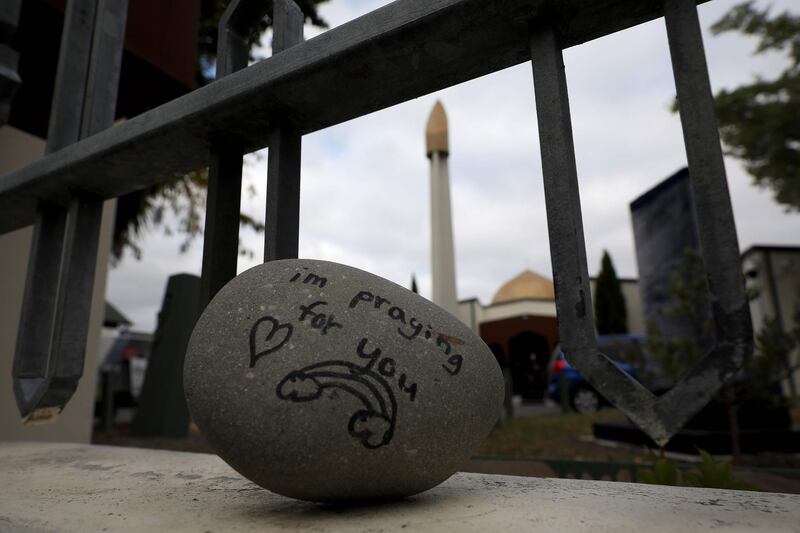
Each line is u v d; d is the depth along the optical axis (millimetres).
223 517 1114
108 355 15273
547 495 1256
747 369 4664
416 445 1106
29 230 4539
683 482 2105
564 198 1007
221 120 1453
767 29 10039
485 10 1114
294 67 1306
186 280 7023
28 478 1685
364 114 1465
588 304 960
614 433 5562
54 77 3959
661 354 5027
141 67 4027
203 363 1179
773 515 1026
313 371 1103
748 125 10617
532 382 23109
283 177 1402
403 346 1157
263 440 1085
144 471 1815
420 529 960
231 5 1548
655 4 1066
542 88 1087
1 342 4250
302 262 1298
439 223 14148
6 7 2062
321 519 1067
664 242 7172
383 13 1215
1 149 4445
